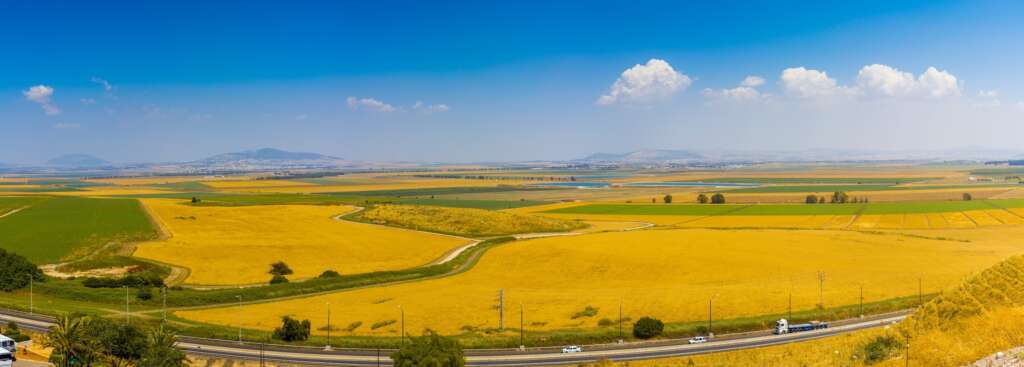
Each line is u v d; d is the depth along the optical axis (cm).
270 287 12325
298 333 8881
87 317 7819
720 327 9056
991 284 6019
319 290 12556
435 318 9975
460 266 14862
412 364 6900
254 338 8881
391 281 13425
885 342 6041
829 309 9888
